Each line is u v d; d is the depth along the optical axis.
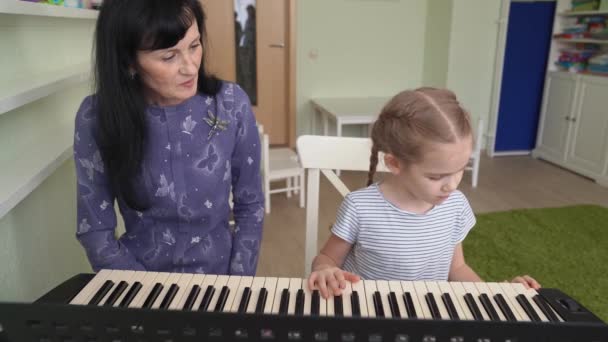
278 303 0.63
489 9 3.96
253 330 0.48
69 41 1.43
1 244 0.82
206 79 0.94
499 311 0.63
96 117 0.85
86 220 0.90
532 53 4.09
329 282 0.67
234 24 4.06
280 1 4.09
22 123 1.03
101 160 0.89
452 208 1.01
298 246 2.47
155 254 0.96
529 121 4.29
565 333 0.48
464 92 4.15
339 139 1.14
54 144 1.08
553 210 2.94
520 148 4.36
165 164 0.91
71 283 0.66
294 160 3.06
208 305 0.62
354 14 4.19
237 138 0.99
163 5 0.73
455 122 0.82
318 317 0.48
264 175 2.82
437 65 4.21
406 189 0.96
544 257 2.32
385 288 0.68
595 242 2.49
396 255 0.99
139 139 0.85
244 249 1.02
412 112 0.85
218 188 0.96
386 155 0.93
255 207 1.06
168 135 0.90
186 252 0.96
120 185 0.88
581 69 3.76
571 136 3.79
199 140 0.92
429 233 0.98
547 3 3.98
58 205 1.16
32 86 0.85
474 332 0.48
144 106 0.85
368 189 1.02
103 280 0.67
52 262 1.09
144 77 0.82
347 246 1.03
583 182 3.53
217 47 4.07
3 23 0.93
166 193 0.92
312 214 1.17
